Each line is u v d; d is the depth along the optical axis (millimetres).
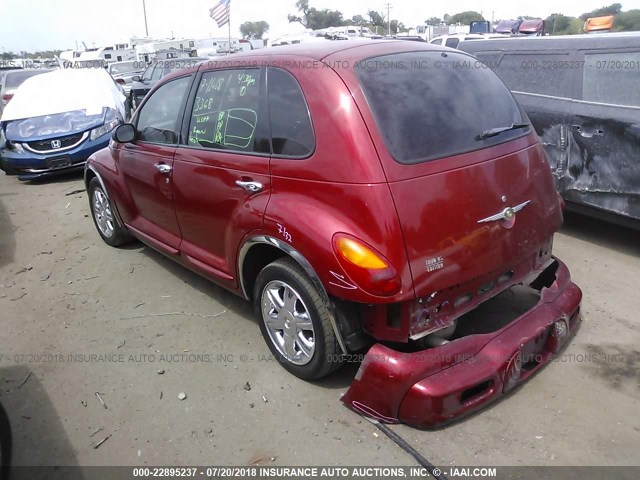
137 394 3178
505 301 3680
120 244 5391
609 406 2865
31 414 3064
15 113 8359
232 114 3312
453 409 2619
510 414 2826
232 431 2838
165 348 3621
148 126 4211
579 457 2541
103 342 3738
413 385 2600
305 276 2881
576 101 4906
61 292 4531
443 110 2871
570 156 4984
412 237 2539
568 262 4641
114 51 34656
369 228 2521
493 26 30516
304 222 2727
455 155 2764
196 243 3826
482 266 2779
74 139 8227
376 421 2785
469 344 2697
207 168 3422
